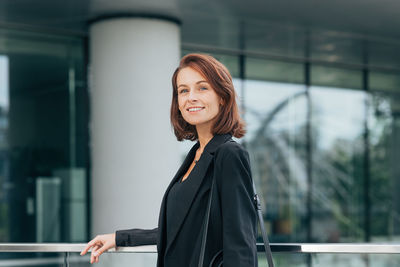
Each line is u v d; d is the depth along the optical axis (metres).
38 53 9.39
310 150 11.87
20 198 9.30
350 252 3.32
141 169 8.74
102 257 3.39
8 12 8.41
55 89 9.49
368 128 12.52
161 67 8.77
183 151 10.17
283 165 11.54
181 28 9.44
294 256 3.37
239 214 2.41
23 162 9.30
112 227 8.78
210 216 2.49
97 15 8.70
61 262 3.53
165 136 8.84
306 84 11.89
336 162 12.14
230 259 2.35
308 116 11.86
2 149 9.18
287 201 11.59
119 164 8.77
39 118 9.38
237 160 2.46
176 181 2.71
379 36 10.12
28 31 9.31
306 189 11.79
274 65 11.55
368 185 12.42
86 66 9.64
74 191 9.60
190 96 2.66
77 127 9.61
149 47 8.71
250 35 9.91
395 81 12.95
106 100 8.77
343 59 11.87
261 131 11.36
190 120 2.68
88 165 9.63
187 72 2.69
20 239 9.29
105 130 8.80
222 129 2.65
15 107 9.25
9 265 5.29
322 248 3.31
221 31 9.65
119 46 8.69
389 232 12.58
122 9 8.47
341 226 12.11
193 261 2.50
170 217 2.58
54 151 9.48
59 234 9.50
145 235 3.17
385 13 8.85
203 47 10.74
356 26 9.48
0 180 9.18
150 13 8.66
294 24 9.30
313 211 11.85
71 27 9.21
